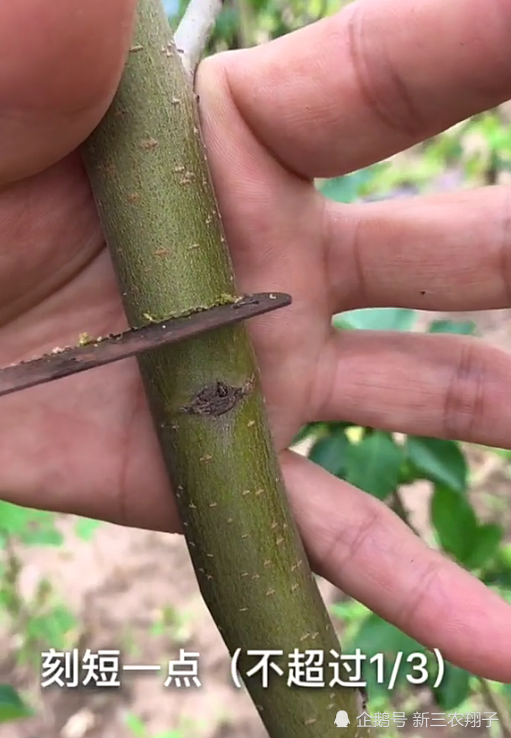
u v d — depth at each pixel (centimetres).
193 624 28
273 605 11
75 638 27
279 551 11
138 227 10
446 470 15
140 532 31
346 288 13
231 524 10
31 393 14
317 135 12
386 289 13
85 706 26
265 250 13
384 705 21
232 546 11
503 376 14
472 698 22
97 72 9
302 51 11
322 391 14
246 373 10
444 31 10
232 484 10
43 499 14
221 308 10
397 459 15
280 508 11
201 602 29
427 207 13
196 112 10
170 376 10
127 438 14
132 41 10
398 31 10
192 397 10
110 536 31
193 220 10
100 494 14
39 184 12
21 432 14
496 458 28
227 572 11
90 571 30
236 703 26
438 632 13
